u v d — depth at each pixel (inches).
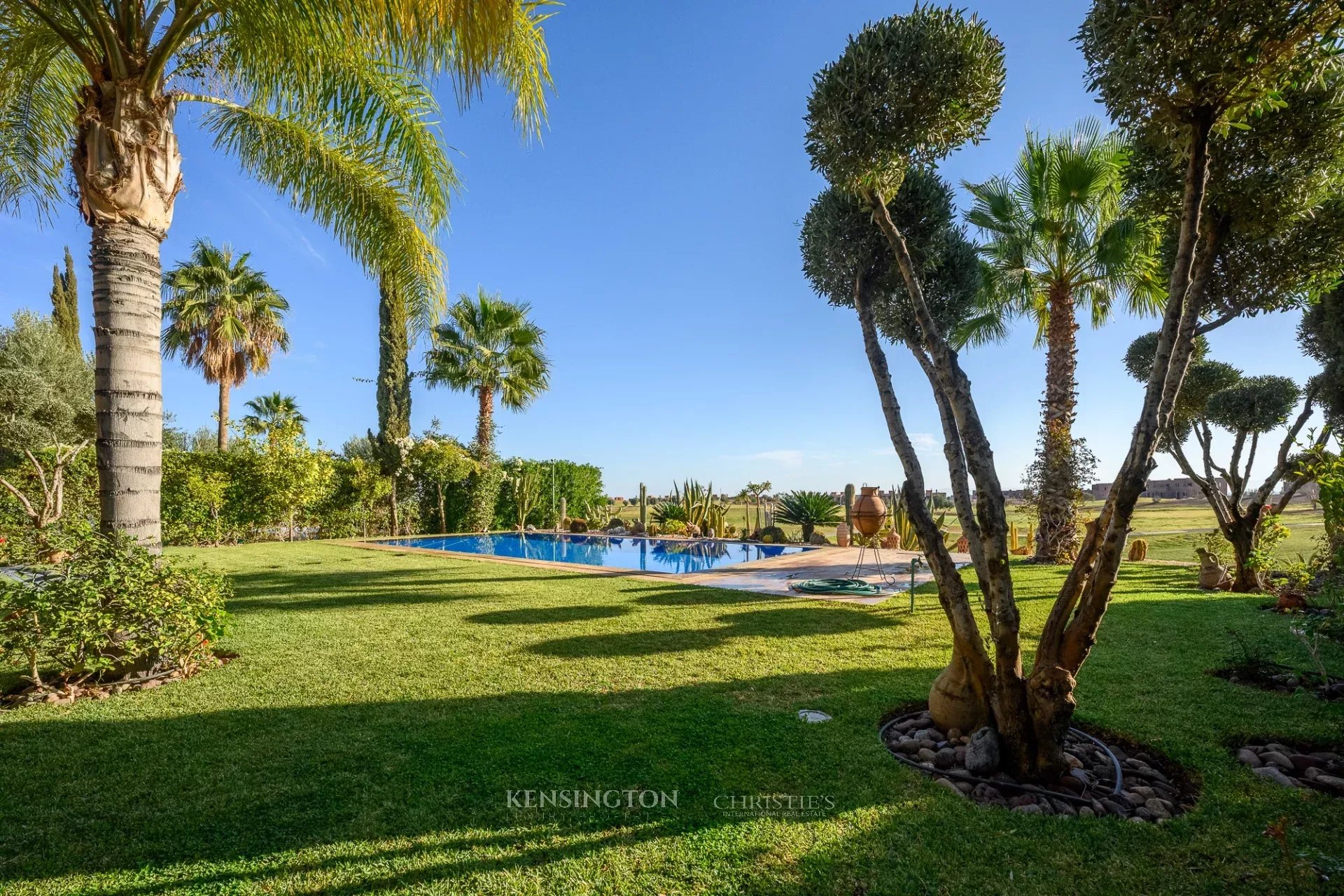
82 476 409.1
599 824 83.4
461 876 72.4
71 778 96.8
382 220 242.8
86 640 137.2
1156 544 473.7
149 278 163.6
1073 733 114.0
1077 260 356.2
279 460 536.7
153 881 71.4
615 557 516.1
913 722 120.6
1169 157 120.3
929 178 137.9
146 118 160.6
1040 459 373.7
